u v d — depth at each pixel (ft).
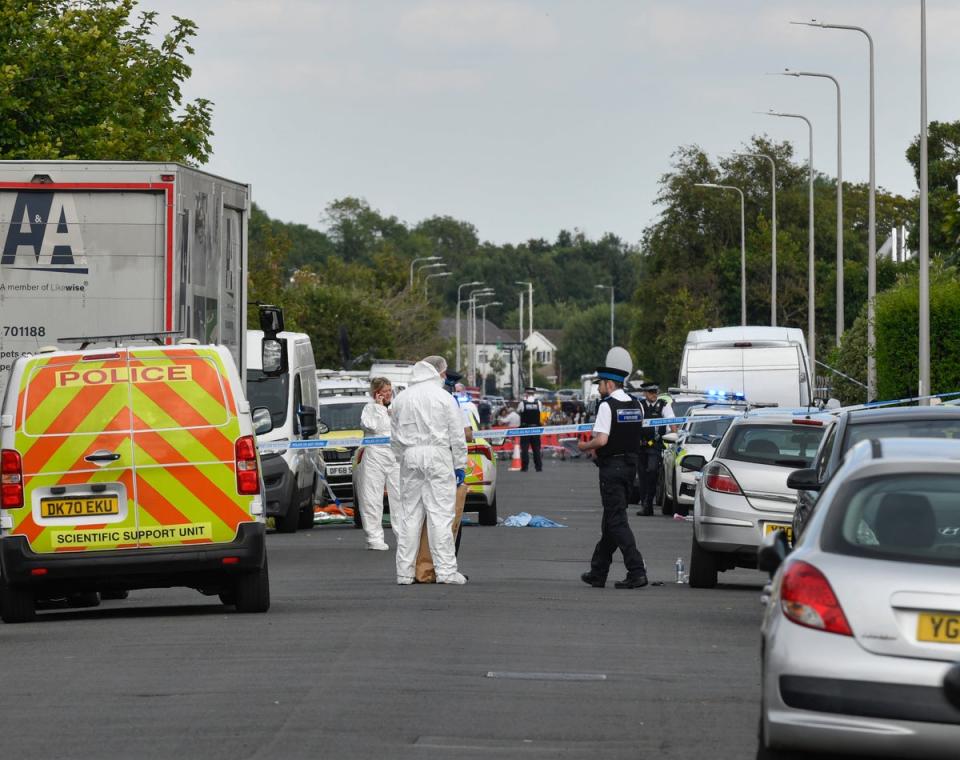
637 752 105.40
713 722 115.85
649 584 220.02
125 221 212.02
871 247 526.57
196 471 170.19
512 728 112.78
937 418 159.22
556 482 550.77
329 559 261.85
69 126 441.27
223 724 113.39
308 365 374.84
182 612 183.42
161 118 480.23
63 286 211.61
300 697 123.85
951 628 89.66
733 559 213.66
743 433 217.36
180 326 213.66
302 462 343.26
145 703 121.60
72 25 442.50
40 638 159.53
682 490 370.12
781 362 470.80
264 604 177.58
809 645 91.09
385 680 131.64
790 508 208.85
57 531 168.14
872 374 498.28
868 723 89.56
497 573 234.38
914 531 94.27
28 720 115.34
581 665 141.28
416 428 213.46
